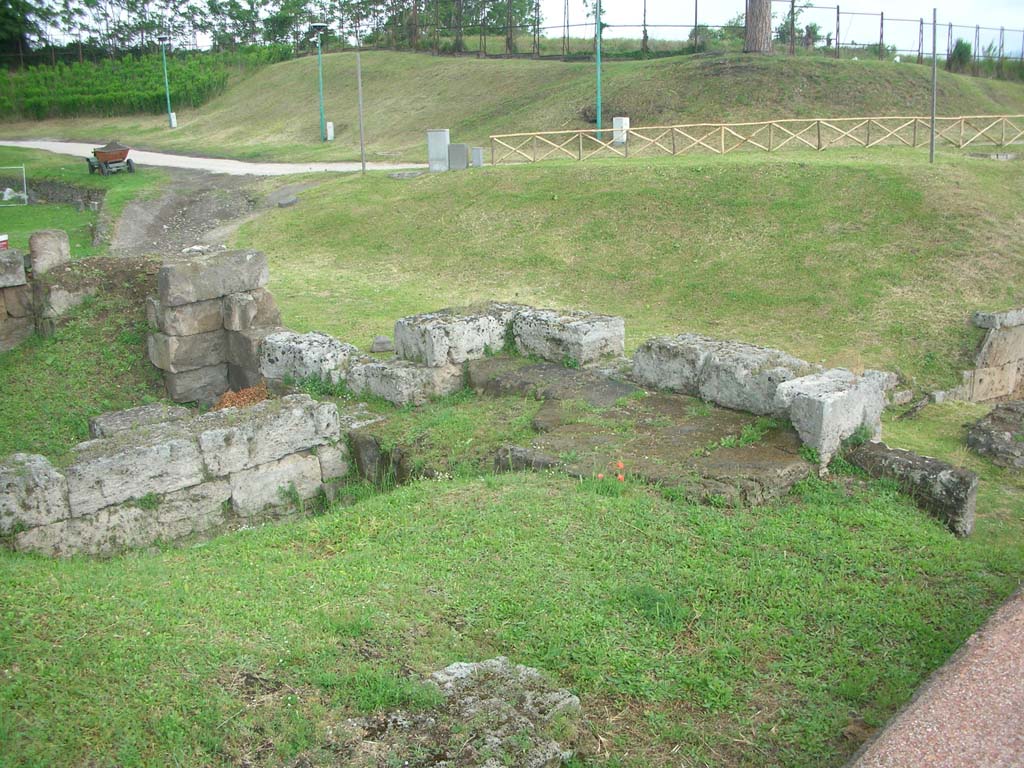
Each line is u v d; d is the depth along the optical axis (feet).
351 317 53.11
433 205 76.84
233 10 255.50
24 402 37.19
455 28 187.83
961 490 22.47
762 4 120.88
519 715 13.56
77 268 43.21
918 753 12.41
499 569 18.57
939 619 17.31
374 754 12.46
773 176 69.36
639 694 14.98
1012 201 63.57
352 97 160.45
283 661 14.57
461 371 33.53
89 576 17.80
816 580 18.39
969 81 124.67
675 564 18.84
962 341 48.47
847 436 24.99
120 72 212.43
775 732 14.29
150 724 12.80
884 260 57.26
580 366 32.68
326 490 28.55
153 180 111.04
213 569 19.11
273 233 78.02
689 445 25.17
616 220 67.82
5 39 234.38
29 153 141.28
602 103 117.70
